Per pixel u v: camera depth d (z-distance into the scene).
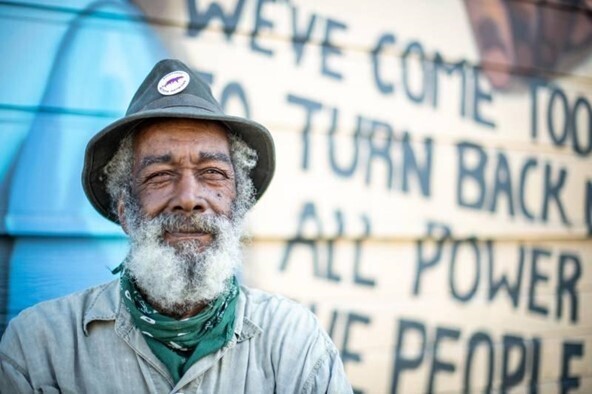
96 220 1.58
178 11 1.64
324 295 1.78
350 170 1.80
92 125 1.58
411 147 1.87
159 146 1.17
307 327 1.29
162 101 1.19
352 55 1.81
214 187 1.20
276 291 1.73
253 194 1.40
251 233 1.70
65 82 1.56
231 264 1.19
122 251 1.62
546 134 2.04
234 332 1.22
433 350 1.90
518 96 2.00
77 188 1.57
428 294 1.90
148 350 1.18
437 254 1.91
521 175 2.00
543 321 2.04
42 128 1.54
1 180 1.51
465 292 1.94
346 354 1.80
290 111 1.74
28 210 1.52
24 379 1.15
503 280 1.99
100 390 1.16
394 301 1.86
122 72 1.60
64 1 1.56
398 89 1.86
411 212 1.86
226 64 1.69
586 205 2.09
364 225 1.81
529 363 2.02
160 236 1.15
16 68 1.52
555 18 2.06
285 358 1.23
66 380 1.16
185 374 1.15
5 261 1.52
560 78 2.06
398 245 1.87
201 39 1.67
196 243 1.15
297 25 1.75
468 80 1.94
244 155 1.31
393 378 1.85
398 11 1.86
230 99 1.69
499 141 1.97
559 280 2.07
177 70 1.24
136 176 1.21
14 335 1.21
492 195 1.96
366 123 1.82
